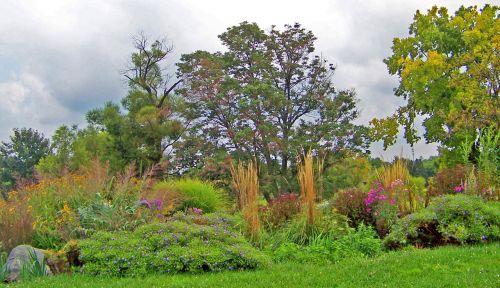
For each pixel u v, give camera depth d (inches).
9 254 405.1
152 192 550.3
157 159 1246.3
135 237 388.8
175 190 620.4
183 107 1264.8
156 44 1428.4
